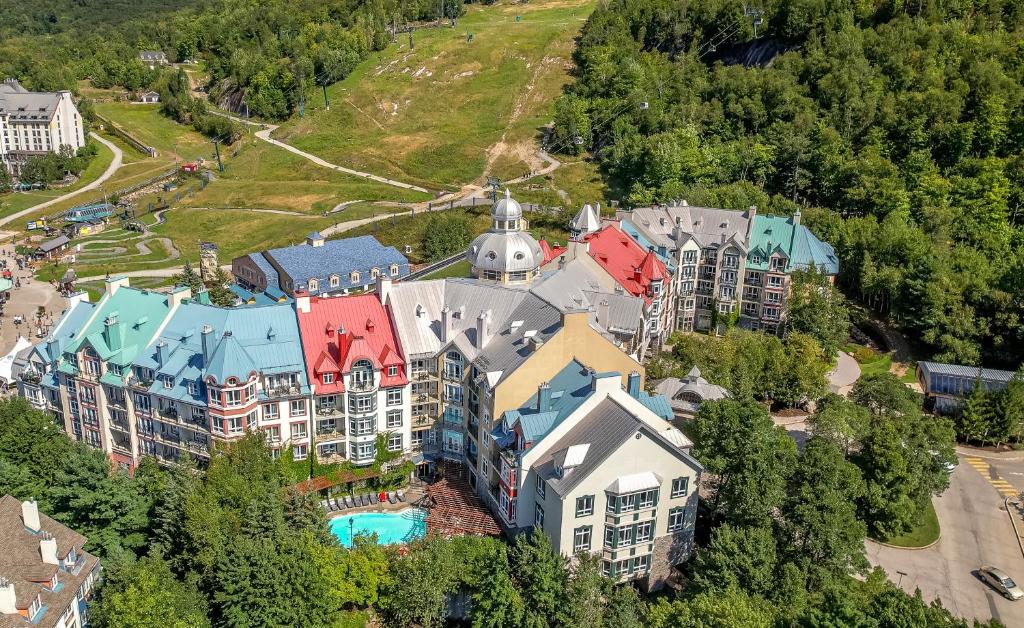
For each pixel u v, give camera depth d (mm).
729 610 80500
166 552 97312
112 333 119562
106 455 116438
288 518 101250
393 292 126062
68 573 89688
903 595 81625
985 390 151875
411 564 94000
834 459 108750
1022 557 118875
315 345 119062
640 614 93375
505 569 90375
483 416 115062
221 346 111438
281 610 87625
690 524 103500
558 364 112438
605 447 97125
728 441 103438
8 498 92750
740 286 180500
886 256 191500
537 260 136375
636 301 138000
